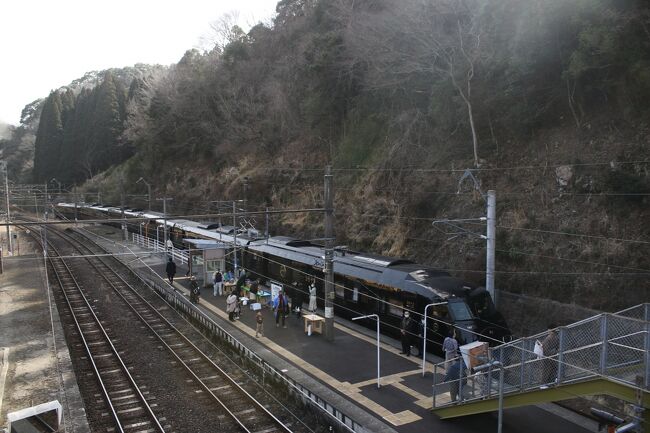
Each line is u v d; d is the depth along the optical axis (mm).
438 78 32531
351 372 17078
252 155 53312
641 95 21016
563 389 11203
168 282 32531
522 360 12281
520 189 24422
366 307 22531
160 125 70500
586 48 21375
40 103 135625
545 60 24500
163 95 70062
